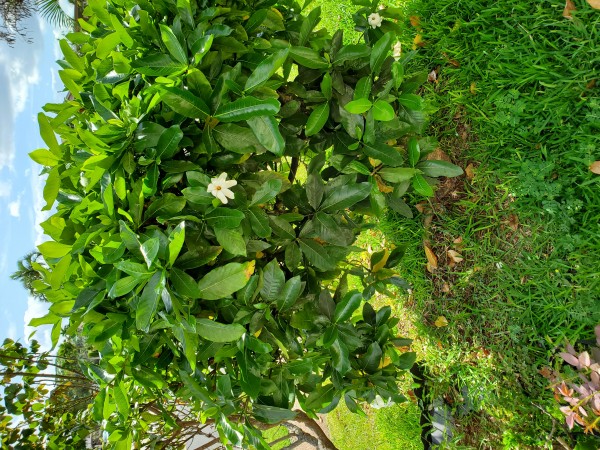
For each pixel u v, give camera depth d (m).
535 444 2.05
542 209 2.09
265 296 1.48
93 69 1.65
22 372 2.32
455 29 2.46
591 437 1.81
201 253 1.35
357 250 1.78
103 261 1.26
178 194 1.48
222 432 1.46
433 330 2.62
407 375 2.80
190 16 1.46
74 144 1.49
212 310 1.45
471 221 2.38
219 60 1.49
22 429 2.25
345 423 3.68
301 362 1.53
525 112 2.15
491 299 2.30
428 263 2.62
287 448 2.25
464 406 2.46
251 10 1.75
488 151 2.32
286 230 1.60
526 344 2.16
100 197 1.42
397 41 2.84
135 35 1.52
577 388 1.62
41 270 1.57
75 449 2.15
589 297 1.91
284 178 1.57
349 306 1.55
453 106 2.50
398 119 1.83
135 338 1.34
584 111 1.94
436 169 2.01
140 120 1.36
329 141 1.92
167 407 2.07
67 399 2.46
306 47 1.76
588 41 1.88
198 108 1.32
